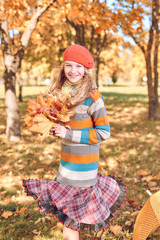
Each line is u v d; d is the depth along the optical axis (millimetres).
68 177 1817
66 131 1727
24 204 3145
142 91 30047
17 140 6469
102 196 1919
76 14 5500
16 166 4516
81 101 1733
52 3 5816
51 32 9414
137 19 5895
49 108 1716
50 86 2004
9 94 6336
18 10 6078
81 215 1742
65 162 1840
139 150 5543
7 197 3326
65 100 1708
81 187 1807
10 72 6246
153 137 6797
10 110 6391
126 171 4203
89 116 1804
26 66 16297
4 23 6000
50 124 1672
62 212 1840
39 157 5074
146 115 10531
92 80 1825
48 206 1852
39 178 3967
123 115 10773
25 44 6262
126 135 7105
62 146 1876
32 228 2668
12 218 2861
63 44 10523
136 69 36344
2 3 5293
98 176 2035
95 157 1850
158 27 8484
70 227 1754
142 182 3760
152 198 1935
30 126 1680
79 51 1773
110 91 29875
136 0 6398
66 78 1993
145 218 1942
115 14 5578
